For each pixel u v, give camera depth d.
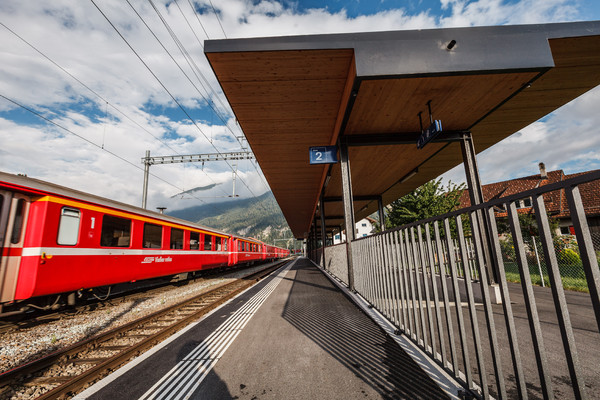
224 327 4.34
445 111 6.45
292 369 2.77
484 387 1.91
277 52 4.90
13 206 4.73
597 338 3.32
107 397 2.42
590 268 1.20
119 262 6.81
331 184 13.46
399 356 2.92
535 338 1.49
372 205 18.73
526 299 1.53
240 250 17.89
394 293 3.86
